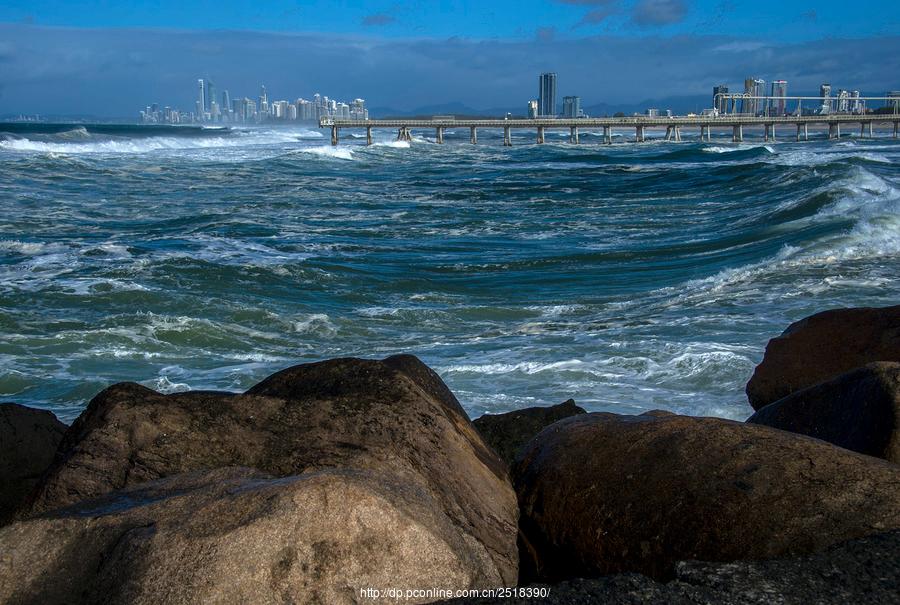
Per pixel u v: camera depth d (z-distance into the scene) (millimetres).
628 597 3240
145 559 2975
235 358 12031
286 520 3012
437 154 67375
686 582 3359
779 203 25719
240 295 15680
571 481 4199
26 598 3088
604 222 25344
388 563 3072
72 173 39188
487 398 9617
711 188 32906
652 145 87875
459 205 30469
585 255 19625
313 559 2996
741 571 3365
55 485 3861
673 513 3799
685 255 19234
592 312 14320
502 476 4512
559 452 4371
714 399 9328
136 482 3893
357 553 3039
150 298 15086
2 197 29797
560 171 46594
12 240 21188
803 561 3398
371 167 51312
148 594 2906
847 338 7078
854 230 18625
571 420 4664
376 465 4027
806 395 5234
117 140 66062
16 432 5480
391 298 15859
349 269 18156
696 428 4105
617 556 3906
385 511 3104
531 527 4293
